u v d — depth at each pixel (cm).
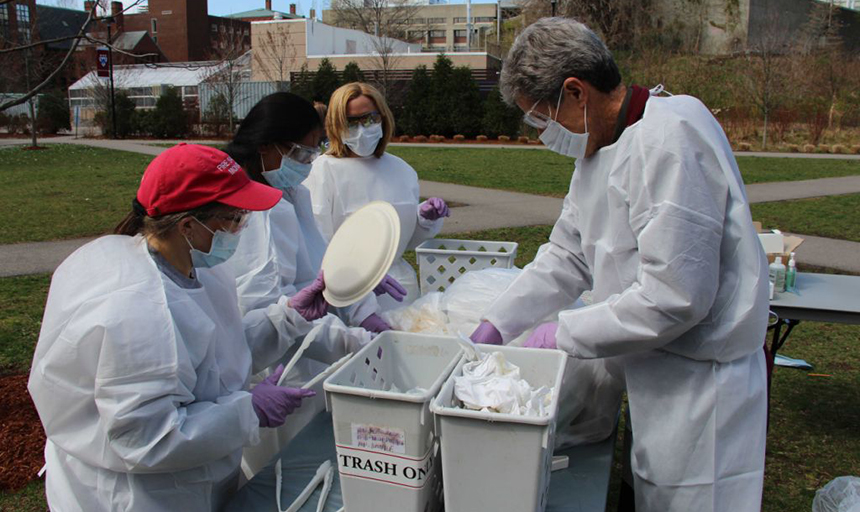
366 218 221
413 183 383
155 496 169
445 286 360
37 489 315
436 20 7006
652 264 167
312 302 224
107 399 153
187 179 165
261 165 254
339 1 5600
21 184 1489
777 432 393
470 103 2966
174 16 5803
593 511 176
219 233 175
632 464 200
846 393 444
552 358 190
